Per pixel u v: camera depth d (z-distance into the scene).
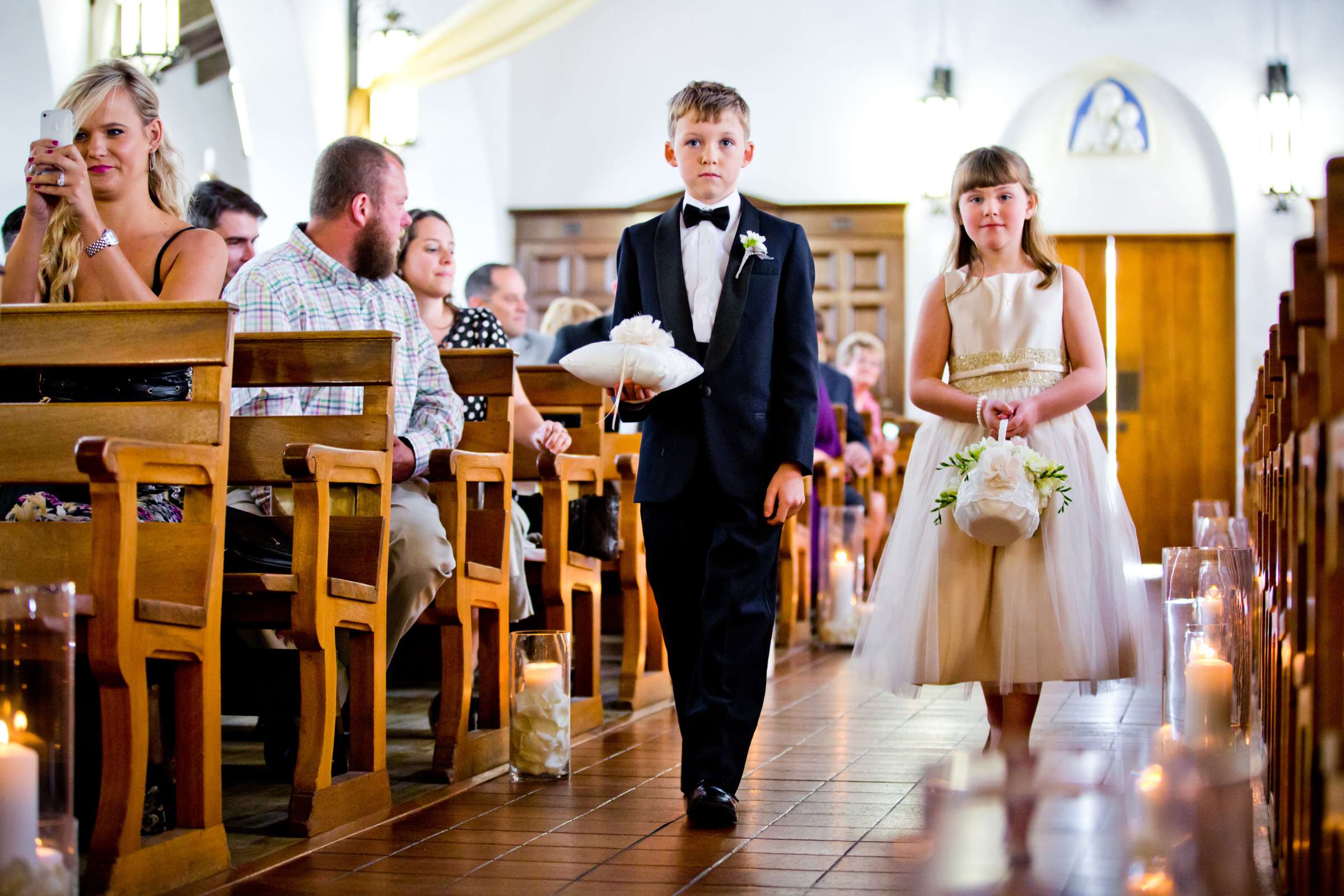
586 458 4.36
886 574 3.45
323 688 2.79
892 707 4.49
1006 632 3.17
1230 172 11.64
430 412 3.66
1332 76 11.47
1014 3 11.73
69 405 2.55
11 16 6.76
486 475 3.57
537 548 4.37
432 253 4.79
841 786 3.18
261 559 2.88
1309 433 1.93
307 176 8.95
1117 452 11.90
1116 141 11.86
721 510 2.89
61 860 1.99
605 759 3.62
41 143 2.88
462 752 3.35
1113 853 2.50
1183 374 11.84
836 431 7.02
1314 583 1.88
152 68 7.16
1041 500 3.12
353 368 3.01
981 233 3.40
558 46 12.12
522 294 6.61
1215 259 11.81
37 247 2.96
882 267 11.77
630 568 4.53
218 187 5.18
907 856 2.52
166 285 3.14
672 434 2.94
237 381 3.05
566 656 3.37
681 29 12.04
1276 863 2.41
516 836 2.73
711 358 2.90
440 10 9.55
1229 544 6.03
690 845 2.63
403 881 2.39
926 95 11.77
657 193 12.07
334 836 2.74
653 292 3.01
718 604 2.83
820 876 2.38
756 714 2.83
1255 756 3.37
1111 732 3.84
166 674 2.86
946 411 3.34
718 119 2.97
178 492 2.90
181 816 2.47
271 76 8.72
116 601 2.24
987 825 2.75
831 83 11.88
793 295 2.97
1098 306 11.93
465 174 11.70
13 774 1.94
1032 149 11.97
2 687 1.99
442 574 3.25
